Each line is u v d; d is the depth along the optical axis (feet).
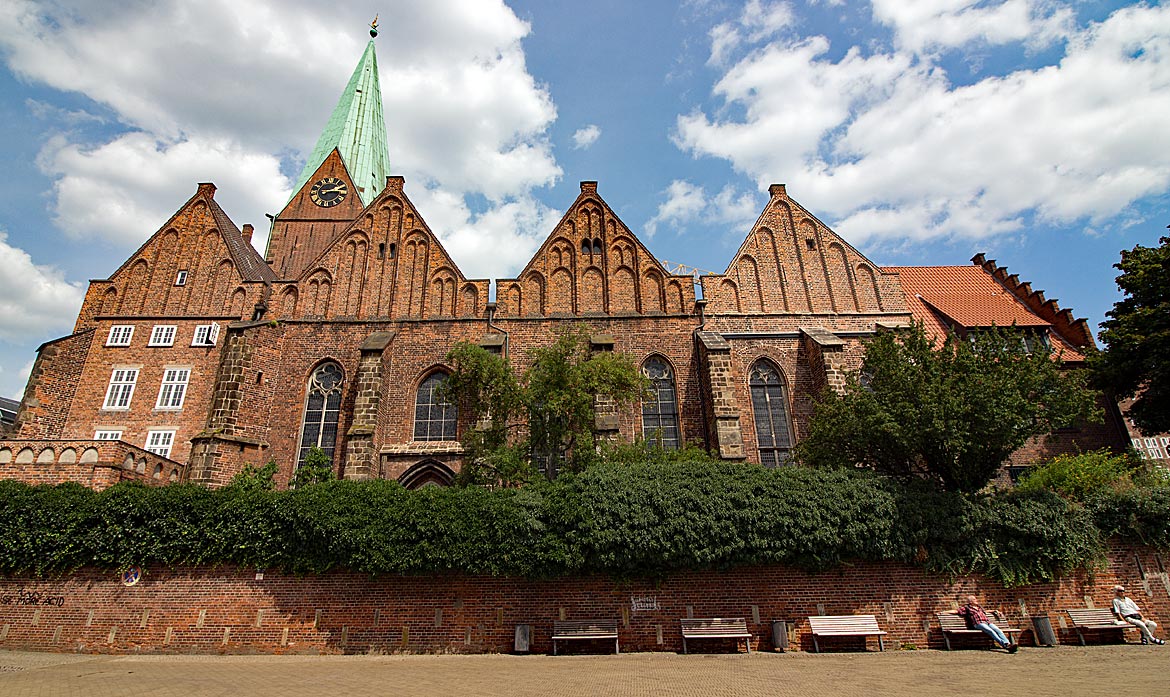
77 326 113.09
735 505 67.10
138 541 68.28
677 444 104.68
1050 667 52.08
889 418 71.15
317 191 180.04
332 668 56.08
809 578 68.44
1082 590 69.41
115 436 103.96
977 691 42.29
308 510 67.26
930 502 69.05
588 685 46.47
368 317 112.78
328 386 107.96
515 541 65.87
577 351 96.63
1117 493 72.13
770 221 122.01
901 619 67.05
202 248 118.42
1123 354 102.94
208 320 112.16
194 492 70.28
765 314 114.32
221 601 67.51
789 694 42.42
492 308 113.29
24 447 80.12
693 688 45.09
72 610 67.31
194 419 105.09
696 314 113.80
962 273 150.20
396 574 67.87
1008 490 73.61
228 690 44.73
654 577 67.67
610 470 70.85
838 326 114.21
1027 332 127.54
